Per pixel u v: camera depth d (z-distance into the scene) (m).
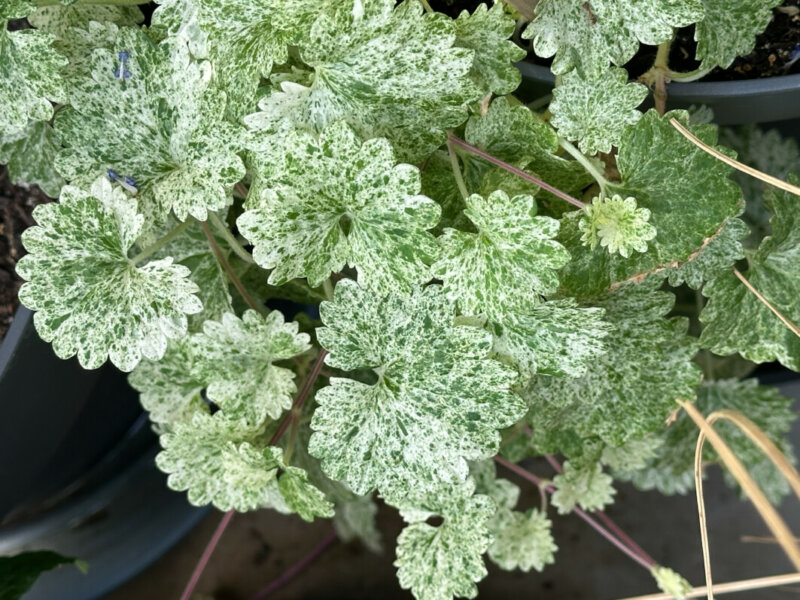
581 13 0.16
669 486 0.28
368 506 0.28
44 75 0.16
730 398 0.25
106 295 0.17
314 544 0.36
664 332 0.19
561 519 0.36
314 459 0.22
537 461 0.36
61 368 0.22
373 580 0.36
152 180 0.17
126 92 0.17
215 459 0.19
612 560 0.36
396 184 0.15
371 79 0.15
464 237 0.16
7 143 0.19
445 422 0.17
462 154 0.18
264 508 0.36
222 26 0.15
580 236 0.17
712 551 0.36
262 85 0.18
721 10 0.18
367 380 0.22
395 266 0.16
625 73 0.17
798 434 0.35
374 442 0.17
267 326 0.18
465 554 0.19
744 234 0.18
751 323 0.19
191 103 0.16
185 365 0.20
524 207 0.15
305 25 0.15
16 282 0.22
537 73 0.19
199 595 0.36
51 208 0.16
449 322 0.16
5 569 0.25
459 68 0.15
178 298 0.17
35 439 0.24
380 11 0.14
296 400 0.19
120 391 0.27
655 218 0.17
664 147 0.16
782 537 0.14
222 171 0.16
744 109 0.20
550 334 0.17
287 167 0.15
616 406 0.20
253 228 0.15
